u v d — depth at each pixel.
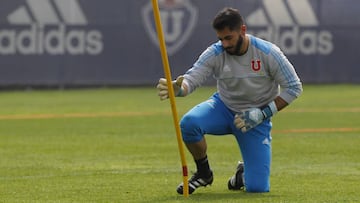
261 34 85.62
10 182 30.50
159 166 35.00
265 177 27.09
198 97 75.50
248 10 85.38
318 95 76.94
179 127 25.73
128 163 36.06
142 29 84.62
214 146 42.09
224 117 26.98
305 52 86.81
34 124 53.97
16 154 39.41
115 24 84.19
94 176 32.00
